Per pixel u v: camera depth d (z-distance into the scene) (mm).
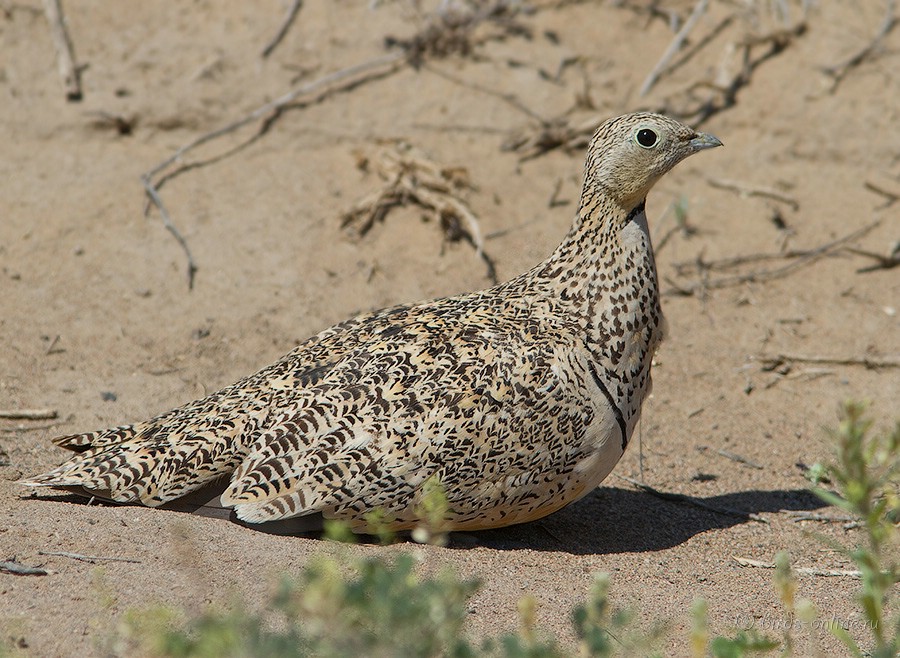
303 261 15398
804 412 13789
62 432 12125
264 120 17297
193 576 8484
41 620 7754
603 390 10055
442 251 15719
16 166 16219
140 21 18297
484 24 18922
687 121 17766
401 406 9602
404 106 17625
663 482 12289
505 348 9883
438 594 6398
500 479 9812
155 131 17047
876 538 6988
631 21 19172
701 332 15031
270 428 9680
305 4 18828
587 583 9453
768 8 19266
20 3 18141
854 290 15633
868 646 8414
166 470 9641
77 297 14523
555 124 17422
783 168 17422
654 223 16469
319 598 6340
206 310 14602
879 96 18016
